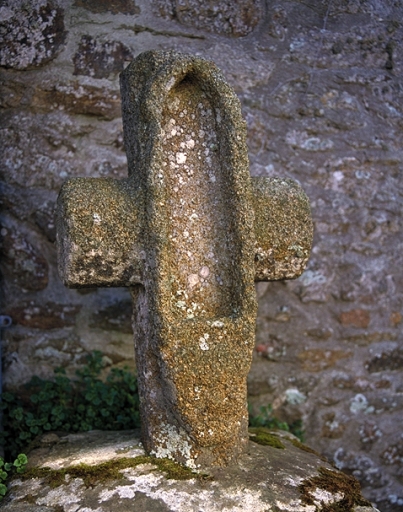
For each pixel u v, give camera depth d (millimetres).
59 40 2340
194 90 1869
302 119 2586
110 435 2080
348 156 2629
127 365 2455
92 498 1633
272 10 2535
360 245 2650
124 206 1763
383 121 2662
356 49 2625
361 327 2660
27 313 2367
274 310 2582
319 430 2627
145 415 1854
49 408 2260
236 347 1739
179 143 1858
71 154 2385
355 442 2654
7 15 2275
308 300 2609
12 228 2342
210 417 1729
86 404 2352
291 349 2604
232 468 1772
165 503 1598
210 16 2477
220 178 1854
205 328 1715
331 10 2594
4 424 2271
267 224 1888
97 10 2371
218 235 1855
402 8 2660
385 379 2680
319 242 2604
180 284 1821
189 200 1851
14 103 2320
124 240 1765
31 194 2352
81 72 2371
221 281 1845
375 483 2662
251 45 2527
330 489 1755
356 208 2639
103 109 2400
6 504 1682
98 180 1803
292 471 1813
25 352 2369
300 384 2615
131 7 2400
